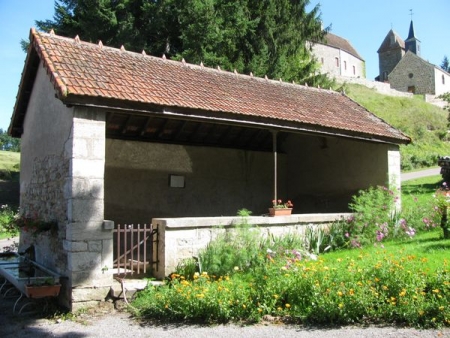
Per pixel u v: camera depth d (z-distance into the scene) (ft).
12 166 124.88
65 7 74.54
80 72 27.20
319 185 46.68
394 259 23.61
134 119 37.50
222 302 20.89
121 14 71.97
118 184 38.50
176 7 70.54
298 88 45.52
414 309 19.06
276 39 79.25
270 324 19.90
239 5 75.15
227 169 45.57
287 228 32.27
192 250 27.04
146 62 34.88
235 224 28.96
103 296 24.14
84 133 24.44
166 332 19.65
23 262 29.25
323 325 19.40
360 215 35.70
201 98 30.91
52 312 23.61
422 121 160.35
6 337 19.99
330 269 22.12
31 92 34.09
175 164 41.96
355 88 182.70
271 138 47.98
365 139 39.09
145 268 26.48
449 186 71.41
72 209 23.72
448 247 28.76
